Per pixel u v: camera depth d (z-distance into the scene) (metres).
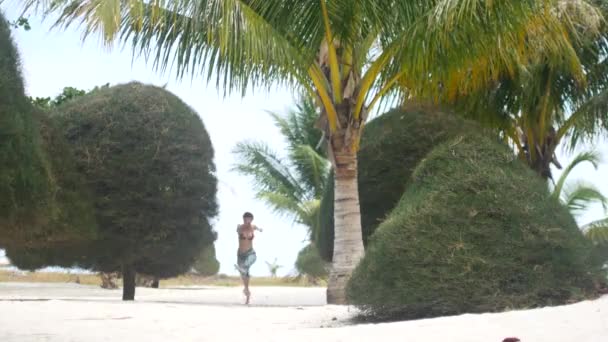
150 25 10.72
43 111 13.93
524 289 8.41
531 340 5.98
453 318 7.32
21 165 9.38
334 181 12.82
